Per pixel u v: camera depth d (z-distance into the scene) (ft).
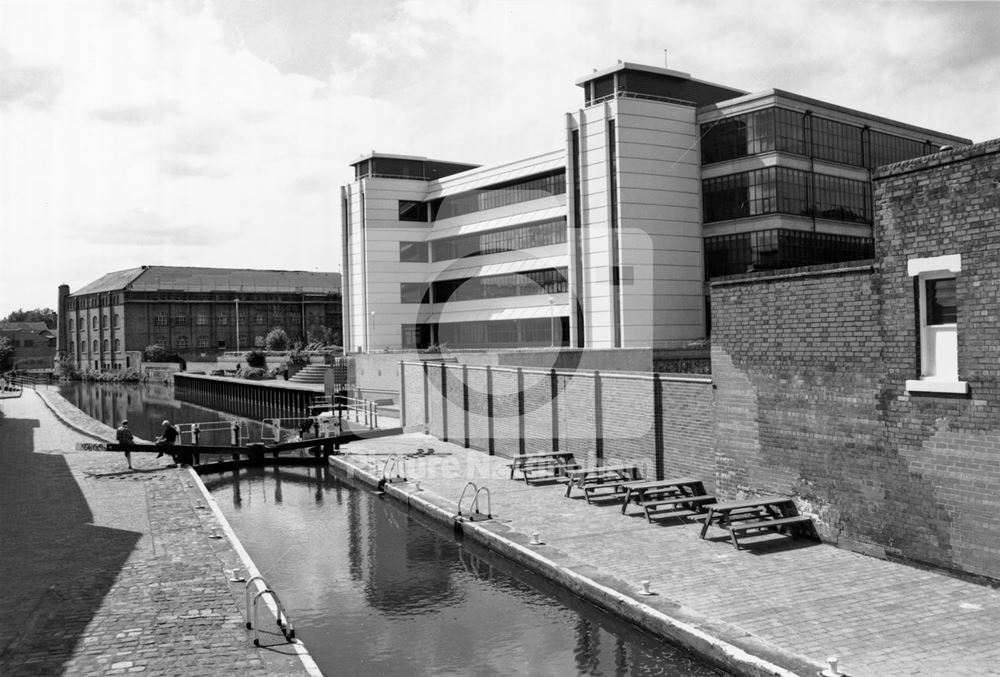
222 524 56.49
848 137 146.92
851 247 146.92
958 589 37.11
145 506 63.57
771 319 48.67
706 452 55.83
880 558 42.39
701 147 148.36
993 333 36.68
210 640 33.96
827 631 32.73
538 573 45.57
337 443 99.14
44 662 31.65
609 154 144.56
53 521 57.88
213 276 367.66
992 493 36.86
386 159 211.82
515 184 178.60
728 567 42.14
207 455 100.22
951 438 38.65
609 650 36.88
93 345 359.05
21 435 118.83
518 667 35.73
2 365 414.62
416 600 45.11
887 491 41.96
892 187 41.11
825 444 45.42
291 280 384.06
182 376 281.13
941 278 39.63
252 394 201.05
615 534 50.29
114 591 40.73
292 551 56.85
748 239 141.18
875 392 42.47
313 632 40.91
